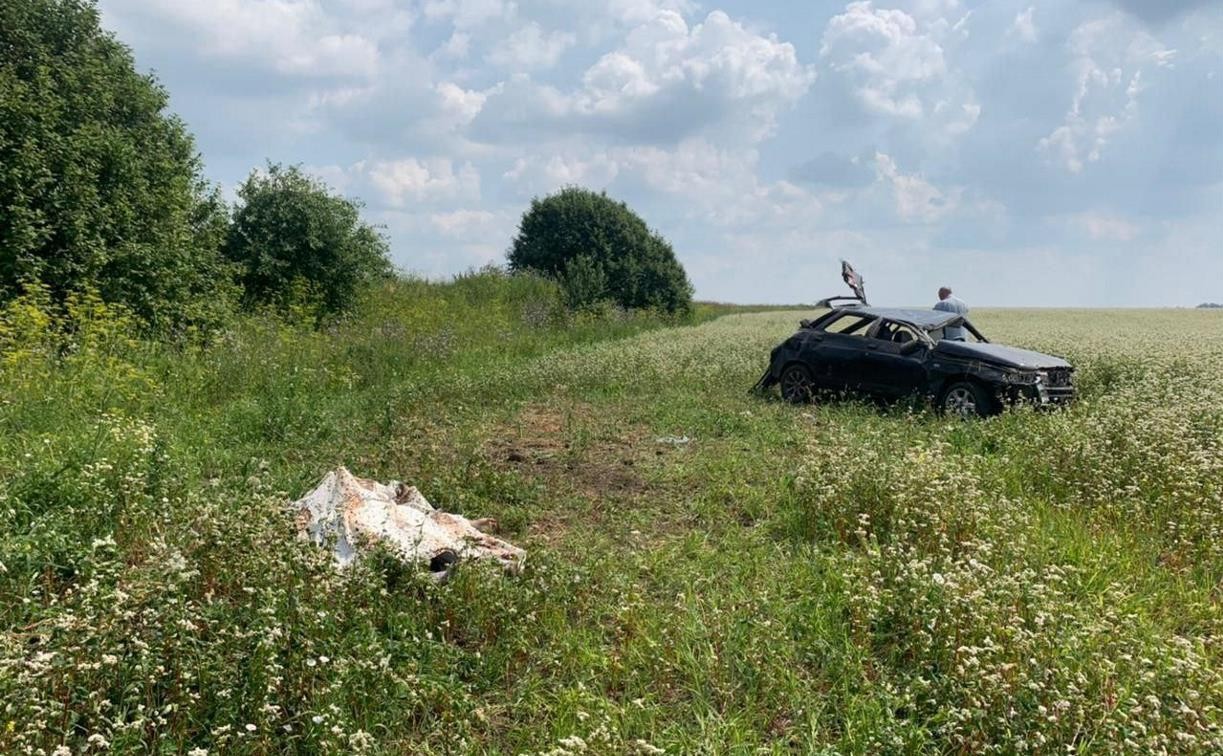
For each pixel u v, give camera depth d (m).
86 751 3.22
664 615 4.81
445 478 7.37
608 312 34.28
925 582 4.66
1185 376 13.92
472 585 4.89
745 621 4.64
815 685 4.14
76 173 13.27
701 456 8.91
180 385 10.86
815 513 6.53
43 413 8.43
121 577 4.51
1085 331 29.09
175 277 15.05
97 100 14.54
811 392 12.87
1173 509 6.52
